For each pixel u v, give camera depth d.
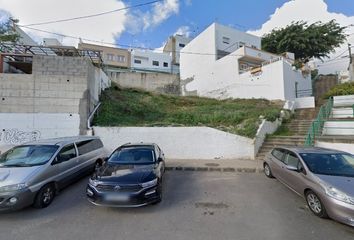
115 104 13.84
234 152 10.63
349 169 5.21
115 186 4.87
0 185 4.67
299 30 30.23
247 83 21.08
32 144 6.38
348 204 4.08
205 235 3.95
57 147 6.21
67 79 10.88
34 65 10.66
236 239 3.82
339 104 14.69
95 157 8.06
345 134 11.09
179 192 6.27
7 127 10.32
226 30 26.78
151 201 5.00
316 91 25.08
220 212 4.92
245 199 5.72
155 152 6.84
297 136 11.16
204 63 27.16
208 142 10.83
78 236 3.92
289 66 19.09
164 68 42.81
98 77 13.70
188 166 9.08
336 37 29.66
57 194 5.98
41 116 10.58
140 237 3.89
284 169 6.30
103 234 3.99
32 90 10.59
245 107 16.08
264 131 11.59
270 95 18.88
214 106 16.67
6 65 13.07
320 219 4.56
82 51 13.66
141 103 15.42
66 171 6.16
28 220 4.54
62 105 10.77
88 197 5.09
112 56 40.12
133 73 26.36
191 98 20.66
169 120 12.95
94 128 10.80
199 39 28.28
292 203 5.44
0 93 10.36
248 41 28.55
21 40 16.83
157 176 5.43
